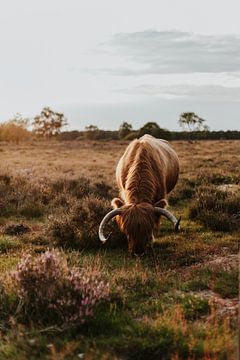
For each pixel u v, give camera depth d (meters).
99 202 9.45
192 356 4.28
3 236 9.06
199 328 4.67
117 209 7.63
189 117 82.88
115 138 77.81
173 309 5.19
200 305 5.39
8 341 4.46
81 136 83.06
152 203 8.22
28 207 11.48
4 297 5.13
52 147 46.31
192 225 10.10
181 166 23.28
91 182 15.24
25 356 4.26
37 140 61.69
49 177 16.33
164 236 9.16
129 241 7.61
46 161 28.09
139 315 5.23
